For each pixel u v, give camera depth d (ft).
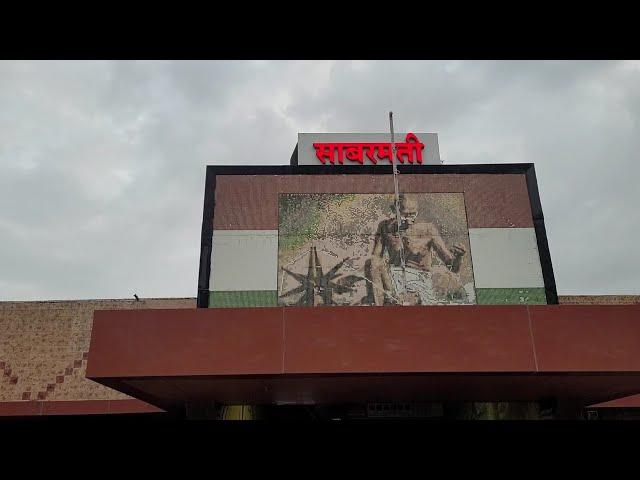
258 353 33.81
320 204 65.72
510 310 34.73
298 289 62.49
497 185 67.21
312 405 53.72
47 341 67.56
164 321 34.58
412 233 64.80
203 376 33.78
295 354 33.76
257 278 62.64
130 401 57.82
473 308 34.78
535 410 49.60
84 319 68.54
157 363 33.78
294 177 66.74
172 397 43.80
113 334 34.40
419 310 34.76
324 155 71.77
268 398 44.57
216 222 64.59
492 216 65.77
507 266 63.93
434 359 33.68
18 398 65.21
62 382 65.87
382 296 62.54
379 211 65.62
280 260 63.46
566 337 34.12
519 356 33.76
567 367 33.50
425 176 67.21
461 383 38.37
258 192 66.08
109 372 33.68
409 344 33.99
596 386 39.70
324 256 63.77
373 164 71.10
